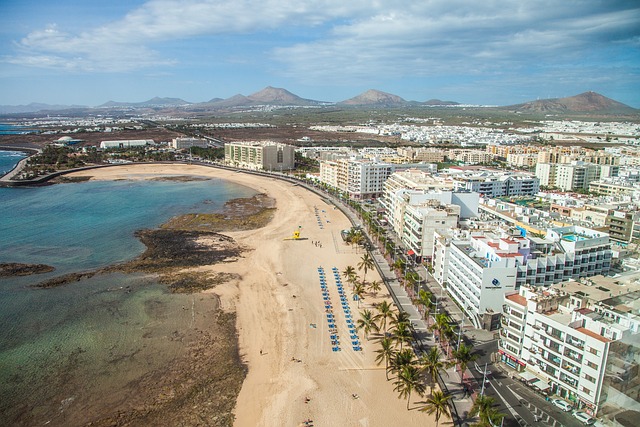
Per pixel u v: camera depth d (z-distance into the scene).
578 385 105.88
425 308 154.88
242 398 113.88
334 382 120.06
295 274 197.62
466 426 101.69
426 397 113.56
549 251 159.75
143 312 160.62
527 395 112.06
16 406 110.88
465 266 156.50
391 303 165.12
